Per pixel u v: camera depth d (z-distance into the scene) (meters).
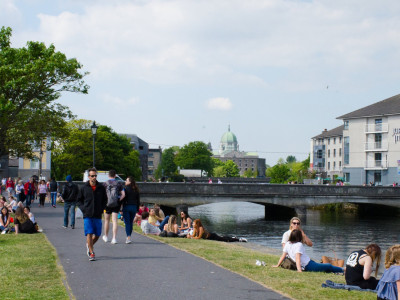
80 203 12.44
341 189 57.56
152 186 51.38
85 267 11.45
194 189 52.84
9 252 13.70
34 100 35.22
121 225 23.77
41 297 8.30
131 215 16.20
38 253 13.52
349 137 87.56
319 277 11.33
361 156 85.56
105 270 11.09
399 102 83.25
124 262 12.25
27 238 17.33
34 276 10.16
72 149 78.94
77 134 78.44
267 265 12.77
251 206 89.19
